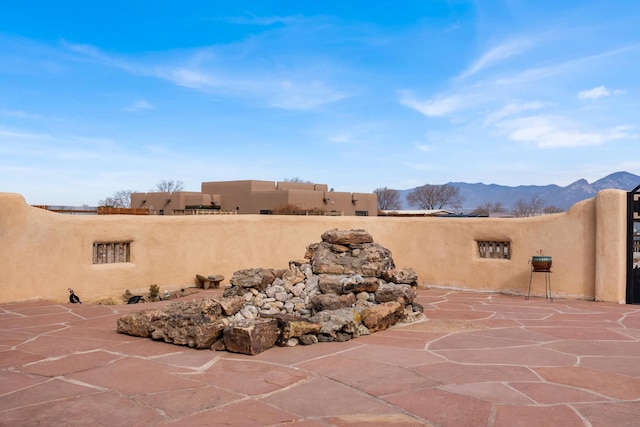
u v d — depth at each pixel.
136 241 10.88
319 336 6.45
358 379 4.88
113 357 5.62
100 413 4.01
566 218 10.87
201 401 4.28
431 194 81.06
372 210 52.97
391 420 3.89
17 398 4.33
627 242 10.24
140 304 9.33
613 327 7.50
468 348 6.11
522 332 7.10
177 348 6.05
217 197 50.25
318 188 53.94
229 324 6.20
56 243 9.59
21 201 9.17
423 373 5.06
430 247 12.69
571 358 5.65
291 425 3.79
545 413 4.01
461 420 3.88
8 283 9.02
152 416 3.96
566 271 10.82
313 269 8.44
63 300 9.65
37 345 6.14
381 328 7.18
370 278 8.04
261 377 4.93
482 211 63.81
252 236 12.56
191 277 11.77
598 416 3.95
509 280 11.54
